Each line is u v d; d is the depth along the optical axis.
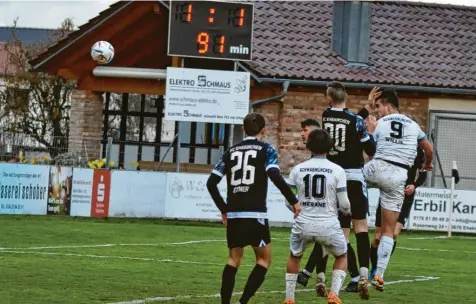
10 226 31.61
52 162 40.56
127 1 45.00
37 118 60.38
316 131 15.77
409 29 49.81
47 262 21.61
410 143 18.86
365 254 18.00
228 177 15.04
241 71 43.09
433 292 19.53
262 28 46.91
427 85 45.62
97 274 19.75
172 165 45.84
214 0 41.62
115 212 37.53
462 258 28.73
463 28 50.78
